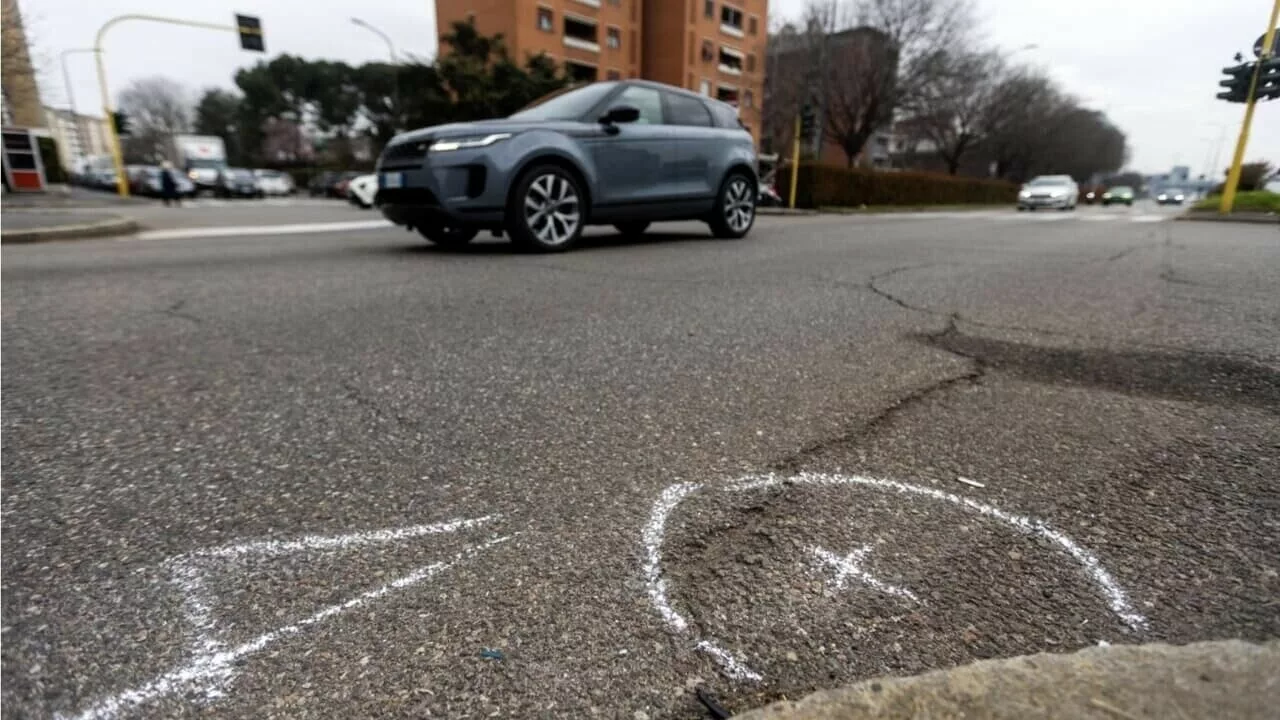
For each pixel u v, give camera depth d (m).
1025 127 53.19
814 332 3.21
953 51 36.53
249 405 2.26
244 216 13.82
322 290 4.26
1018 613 1.24
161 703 1.05
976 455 1.87
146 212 15.31
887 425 2.08
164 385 2.45
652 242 7.38
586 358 2.79
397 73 27.61
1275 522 1.52
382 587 1.32
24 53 17.61
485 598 1.29
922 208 27.27
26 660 1.12
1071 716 0.94
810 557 1.41
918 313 3.63
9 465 1.80
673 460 1.84
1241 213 14.05
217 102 67.50
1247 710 0.94
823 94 34.22
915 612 1.25
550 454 1.88
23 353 2.84
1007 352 2.88
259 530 1.51
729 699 1.06
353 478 1.75
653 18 46.91
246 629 1.20
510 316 3.55
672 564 1.39
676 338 3.10
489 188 5.71
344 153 57.31
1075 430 2.04
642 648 1.16
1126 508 1.59
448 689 1.08
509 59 27.47
